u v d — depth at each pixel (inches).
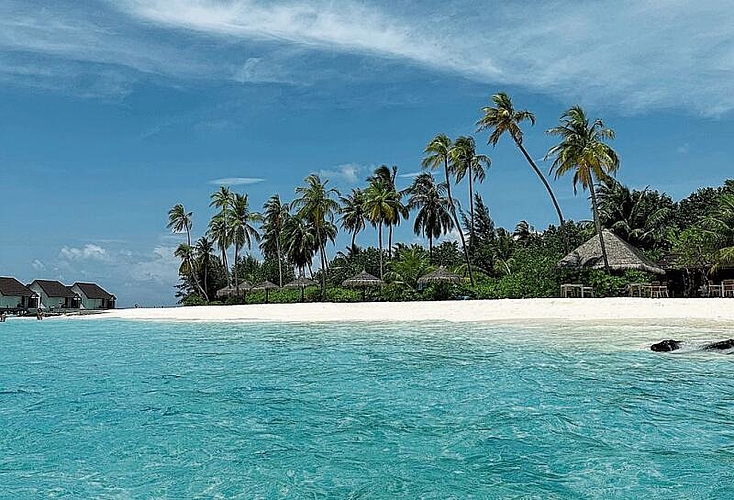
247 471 285.6
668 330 768.3
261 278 3193.9
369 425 356.8
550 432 333.7
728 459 285.7
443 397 424.2
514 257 1989.4
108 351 776.9
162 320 1555.1
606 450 301.9
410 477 273.1
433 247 2738.7
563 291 1393.9
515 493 251.9
